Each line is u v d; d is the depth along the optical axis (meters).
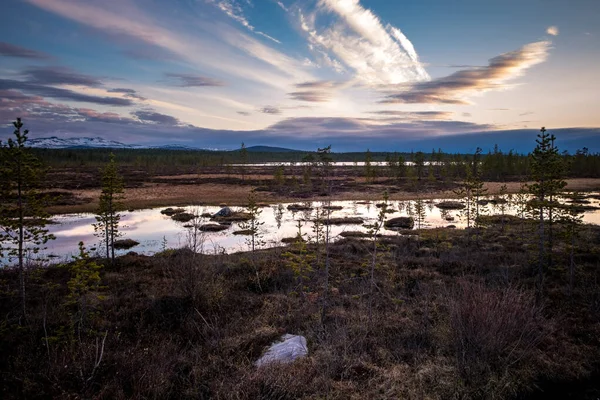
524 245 20.58
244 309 10.75
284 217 38.78
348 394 5.89
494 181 73.12
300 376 6.37
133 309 10.36
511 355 7.03
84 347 7.05
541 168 13.39
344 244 23.44
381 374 6.56
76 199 45.53
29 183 10.09
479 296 7.75
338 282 13.79
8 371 6.53
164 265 16.53
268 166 155.25
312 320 9.48
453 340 7.44
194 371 6.63
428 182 75.12
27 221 10.11
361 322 9.08
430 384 6.21
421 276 14.63
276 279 14.02
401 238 25.72
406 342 8.09
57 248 23.67
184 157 138.75
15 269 14.93
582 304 10.71
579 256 16.47
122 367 6.63
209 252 22.83
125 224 33.38
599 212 36.91
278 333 8.82
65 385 6.03
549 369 6.83
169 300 10.72
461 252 20.14
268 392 5.93
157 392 5.90
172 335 8.70
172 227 32.03
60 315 9.45
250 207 24.95
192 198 51.28
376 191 62.44
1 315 9.68
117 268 16.91
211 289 11.54
